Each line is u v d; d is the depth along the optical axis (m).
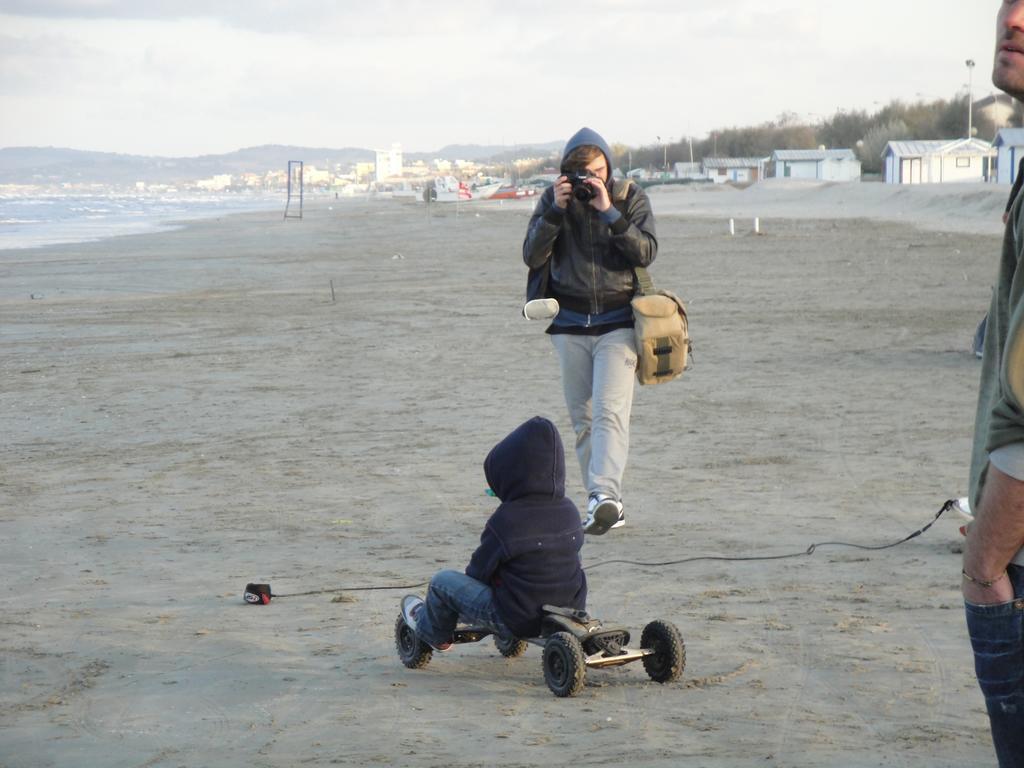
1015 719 3.04
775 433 11.92
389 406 14.09
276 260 45.00
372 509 9.20
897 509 8.81
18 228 83.25
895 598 6.56
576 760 4.25
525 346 19.30
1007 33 2.95
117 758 4.43
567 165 8.29
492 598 5.30
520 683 5.38
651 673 5.29
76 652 5.89
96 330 23.05
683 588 6.89
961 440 11.30
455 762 4.27
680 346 8.29
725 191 128.50
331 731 4.68
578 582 5.41
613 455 8.27
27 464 11.30
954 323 20.83
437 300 27.81
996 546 2.94
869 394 14.04
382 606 6.68
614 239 8.20
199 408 14.34
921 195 77.56
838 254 40.22
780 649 5.69
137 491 10.05
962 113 152.00
